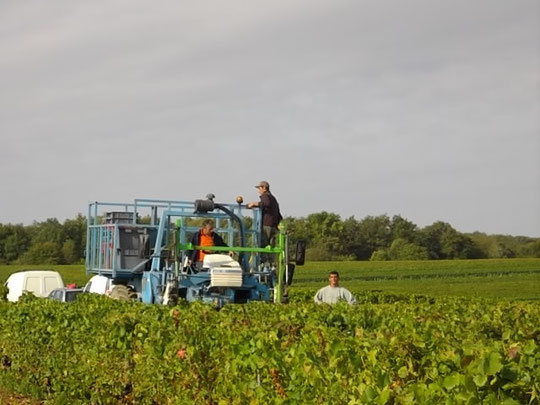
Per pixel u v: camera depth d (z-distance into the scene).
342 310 11.22
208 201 17.41
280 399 6.98
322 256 111.19
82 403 12.09
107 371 10.95
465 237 117.88
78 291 25.39
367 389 5.73
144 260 19.06
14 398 14.43
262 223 17.86
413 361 6.10
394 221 121.12
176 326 9.54
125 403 10.73
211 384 8.42
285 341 7.80
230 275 16.34
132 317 10.74
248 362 7.61
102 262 20.73
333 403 6.32
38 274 32.19
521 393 5.00
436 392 5.29
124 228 19.72
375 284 61.06
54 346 12.91
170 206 19.98
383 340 6.59
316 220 118.50
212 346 8.59
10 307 16.09
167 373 9.23
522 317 11.29
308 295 29.75
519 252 119.69
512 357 5.45
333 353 6.59
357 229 119.69
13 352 15.11
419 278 69.06
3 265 90.81
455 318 10.55
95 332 11.57
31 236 102.12
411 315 10.67
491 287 55.19
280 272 17.23
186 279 16.59
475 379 4.93
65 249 96.56
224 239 18.06
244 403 7.53
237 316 10.20
